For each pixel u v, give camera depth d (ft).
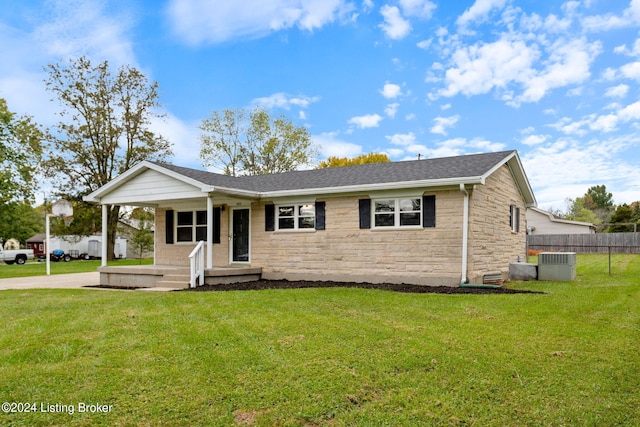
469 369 15.39
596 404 12.78
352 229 41.65
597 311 25.35
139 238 113.50
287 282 42.50
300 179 49.67
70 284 47.42
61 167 95.40
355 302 28.37
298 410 12.24
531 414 12.17
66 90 95.91
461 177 35.37
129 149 102.01
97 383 14.01
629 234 100.27
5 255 104.53
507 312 24.99
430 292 33.19
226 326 21.35
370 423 11.58
